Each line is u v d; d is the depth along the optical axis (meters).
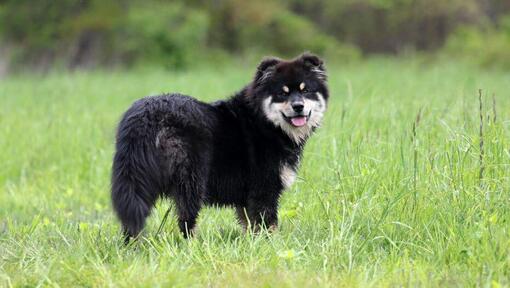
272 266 8.43
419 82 27.47
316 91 10.88
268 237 9.54
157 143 9.16
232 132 10.15
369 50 58.47
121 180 8.98
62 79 34.78
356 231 9.34
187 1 56.84
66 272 8.16
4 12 53.28
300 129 10.67
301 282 7.66
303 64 10.84
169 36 50.41
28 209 13.44
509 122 11.28
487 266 8.23
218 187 10.11
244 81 31.62
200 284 7.77
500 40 50.88
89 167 16.17
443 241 9.00
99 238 9.62
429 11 56.66
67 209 13.68
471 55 48.50
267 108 10.38
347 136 12.82
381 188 10.43
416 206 9.78
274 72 10.59
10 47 53.44
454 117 13.09
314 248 9.16
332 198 10.66
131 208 8.87
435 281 7.95
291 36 56.22
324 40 56.12
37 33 53.19
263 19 56.38
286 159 10.53
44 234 10.40
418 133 12.00
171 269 8.05
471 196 9.58
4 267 8.58
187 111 9.55
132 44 50.41
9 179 16.36
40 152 17.41
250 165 10.25
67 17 53.75
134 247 9.03
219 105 10.27
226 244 9.22
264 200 10.36
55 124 19.16
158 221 10.95
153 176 9.09
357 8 58.00
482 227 8.88
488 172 10.03
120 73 41.81
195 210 9.54
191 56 50.75
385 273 8.19
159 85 30.05
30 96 26.56
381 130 13.09
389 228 9.61
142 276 7.86
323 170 12.32
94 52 52.28
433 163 10.45
